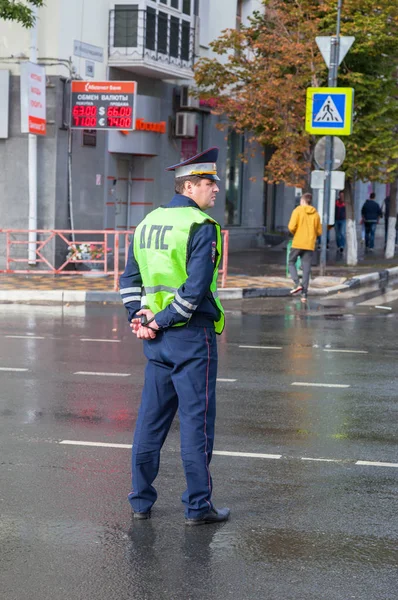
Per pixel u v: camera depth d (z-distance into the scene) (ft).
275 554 36.83
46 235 162.81
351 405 64.90
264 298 138.51
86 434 55.72
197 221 38.63
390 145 183.21
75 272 146.51
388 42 176.65
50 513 41.50
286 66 172.24
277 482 46.70
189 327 39.27
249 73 176.35
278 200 255.70
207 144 213.05
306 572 35.01
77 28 165.99
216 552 36.94
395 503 43.57
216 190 40.40
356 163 179.01
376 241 291.99
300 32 172.04
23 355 84.48
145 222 40.09
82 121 163.63
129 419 59.67
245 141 232.73
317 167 179.83
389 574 34.94
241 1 231.71
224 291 136.98
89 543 37.83
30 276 155.02
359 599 32.60
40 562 35.78
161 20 180.96
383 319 114.93
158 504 43.04
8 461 49.83
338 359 84.79
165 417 40.60
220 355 86.43
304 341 95.91
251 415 61.46
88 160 171.32
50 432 56.13
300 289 138.10
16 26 161.58
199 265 38.22
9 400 65.26
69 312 118.11
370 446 53.88
